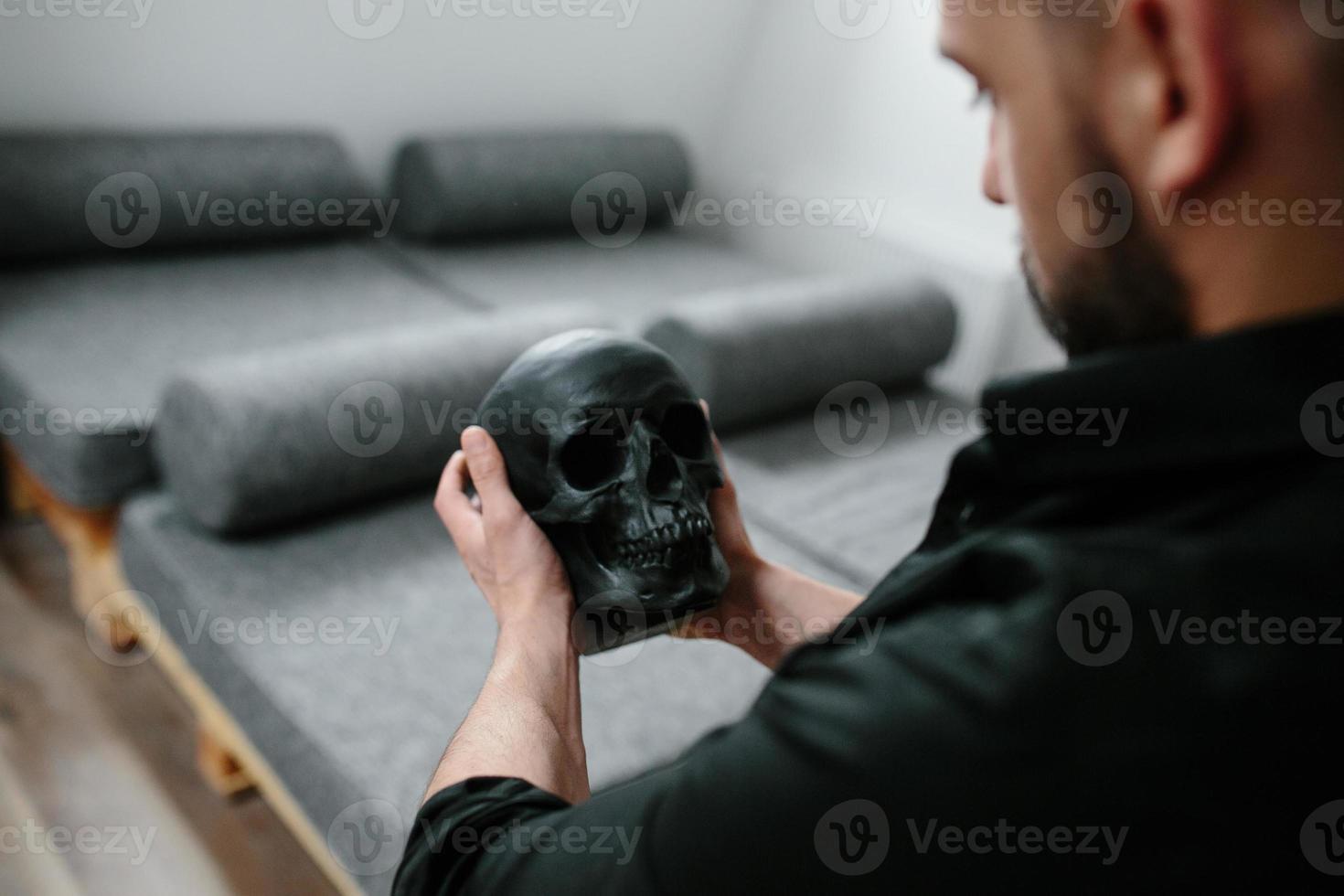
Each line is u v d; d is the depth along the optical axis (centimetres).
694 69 345
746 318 206
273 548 157
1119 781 29
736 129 364
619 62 324
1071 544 31
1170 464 31
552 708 54
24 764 164
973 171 298
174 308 226
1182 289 32
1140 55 30
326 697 128
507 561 63
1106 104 31
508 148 291
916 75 304
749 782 33
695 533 67
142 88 247
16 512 228
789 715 33
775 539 174
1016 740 30
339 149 272
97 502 176
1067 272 34
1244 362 30
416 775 118
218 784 162
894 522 183
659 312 207
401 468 168
